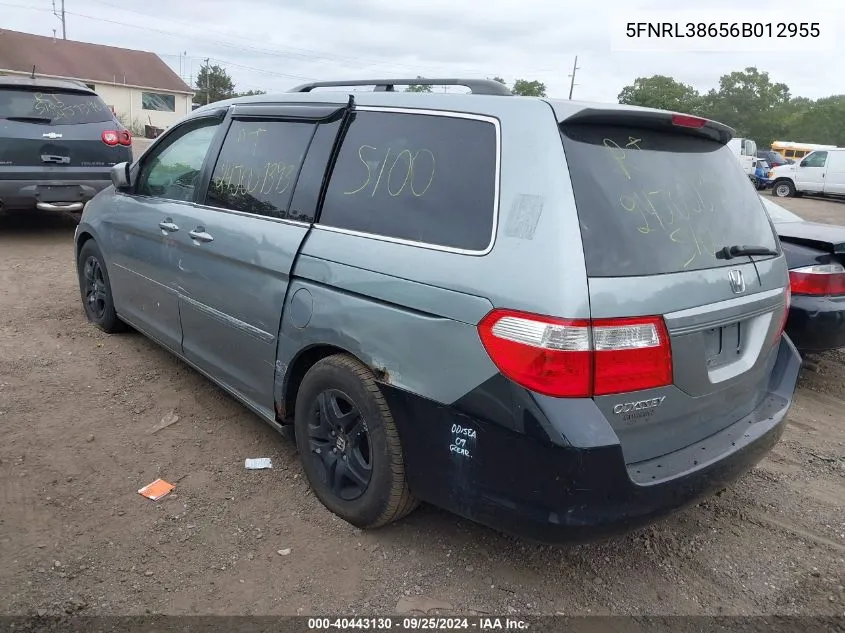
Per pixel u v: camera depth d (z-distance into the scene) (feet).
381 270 9.10
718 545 10.52
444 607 8.82
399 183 9.48
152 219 14.32
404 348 8.75
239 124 12.78
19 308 19.66
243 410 13.97
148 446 12.38
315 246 10.15
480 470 8.17
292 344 10.48
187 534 9.96
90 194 26.96
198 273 12.69
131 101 149.48
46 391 14.29
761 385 10.29
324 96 11.37
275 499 10.93
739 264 9.38
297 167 11.07
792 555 10.36
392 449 9.18
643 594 9.31
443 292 8.33
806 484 12.55
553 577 9.52
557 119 8.19
